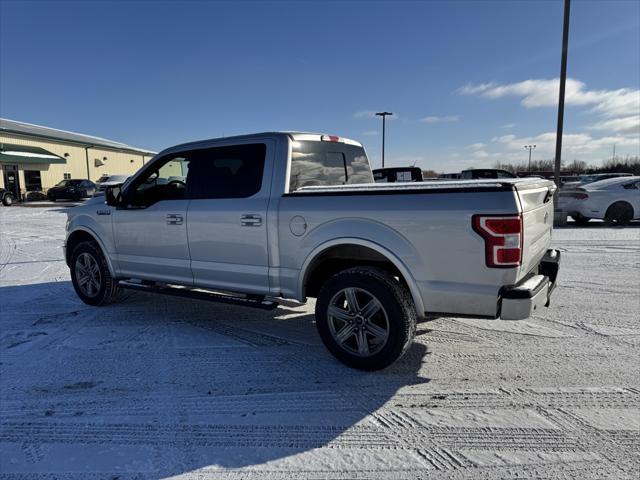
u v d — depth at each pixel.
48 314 5.23
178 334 4.50
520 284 3.17
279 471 2.42
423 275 3.25
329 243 3.57
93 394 3.29
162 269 4.75
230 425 2.87
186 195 4.53
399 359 3.65
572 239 10.20
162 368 3.71
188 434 2.78
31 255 9.45
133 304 5.62
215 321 4.91
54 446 2.68
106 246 5.23
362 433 2.76
